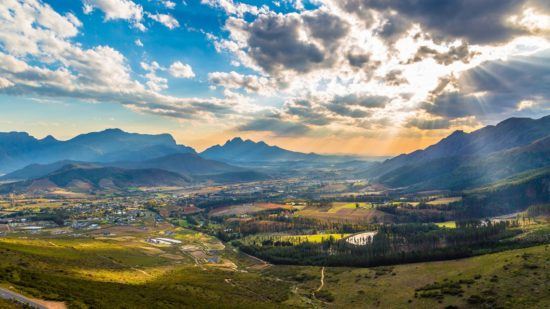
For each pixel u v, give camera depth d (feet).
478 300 442.09
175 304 423.64
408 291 538.88
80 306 313.53
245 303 513.45
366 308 509.76
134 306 364.38
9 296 307.78
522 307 396.16
